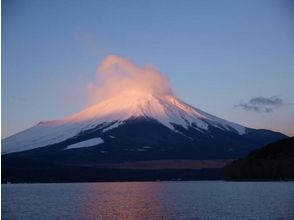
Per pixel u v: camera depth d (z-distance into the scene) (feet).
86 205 229.04
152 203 235.20
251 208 190.80
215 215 171.22
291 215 166.30
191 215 173.47
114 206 220.23
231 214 172.76
